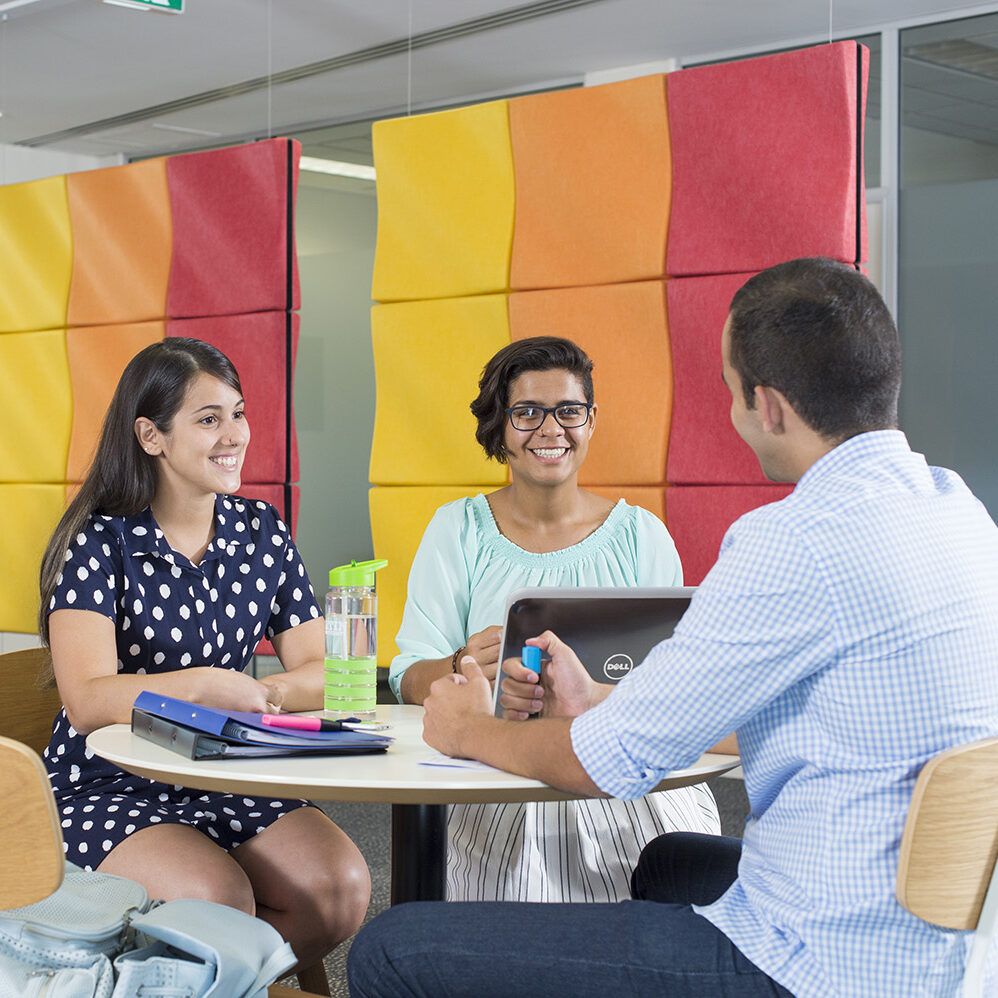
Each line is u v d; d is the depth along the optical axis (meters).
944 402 4.97
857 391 1.41
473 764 1.68
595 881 2.25
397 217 4.46
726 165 3.78
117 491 2.22
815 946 1.31
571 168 4.09
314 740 1.75
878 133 5.24
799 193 3.65
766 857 1.39
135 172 5.13
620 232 3.99
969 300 4.95
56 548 2.19
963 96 5.04
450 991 1.46
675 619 1.77
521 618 1.74
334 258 6.38
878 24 5.25
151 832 2.00
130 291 5.14
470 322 4.29
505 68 5.93
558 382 2.43
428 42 5.59
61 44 5.66
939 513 1.37
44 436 5.42
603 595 1.74
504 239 4.23
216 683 1.96
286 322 4.73
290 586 2.42
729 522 3.82
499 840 2.27
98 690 2.00
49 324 5.43
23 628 5.51
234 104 6.60
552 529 2.52
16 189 5.52
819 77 3.61
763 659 1.33
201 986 1.44
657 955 1.39
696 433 3.87
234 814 2.14
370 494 4.53
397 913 1.53
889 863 1.29
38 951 1.45
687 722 1.38
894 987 1.29
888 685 1.31
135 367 2.23
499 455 2.54
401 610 4.45
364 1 5.11
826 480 1.39
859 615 1.31
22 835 1.34
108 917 1.51
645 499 3.98
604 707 1.45
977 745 1.25
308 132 6.92
